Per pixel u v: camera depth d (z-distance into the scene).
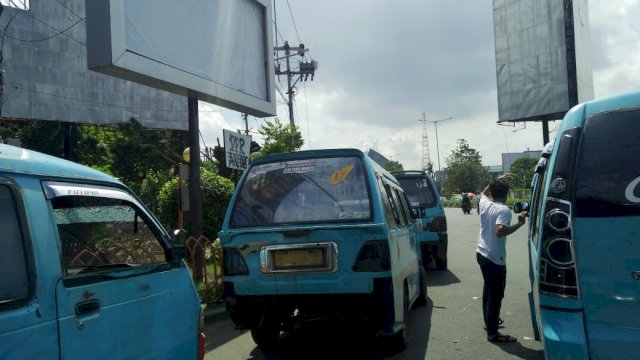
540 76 38.31
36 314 2.52
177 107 31.58
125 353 3.08
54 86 25.50
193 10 9.98
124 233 3.47
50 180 2.89
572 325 3.25
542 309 3.38
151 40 8.80
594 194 3.29
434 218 11.62
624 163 3.27
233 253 5.36
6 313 2.39
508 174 6.27
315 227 5.09
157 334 3.38
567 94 36.59
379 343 5.83
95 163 27.02
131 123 26.34
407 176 12.08
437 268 11.87
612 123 3.35
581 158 3.36
